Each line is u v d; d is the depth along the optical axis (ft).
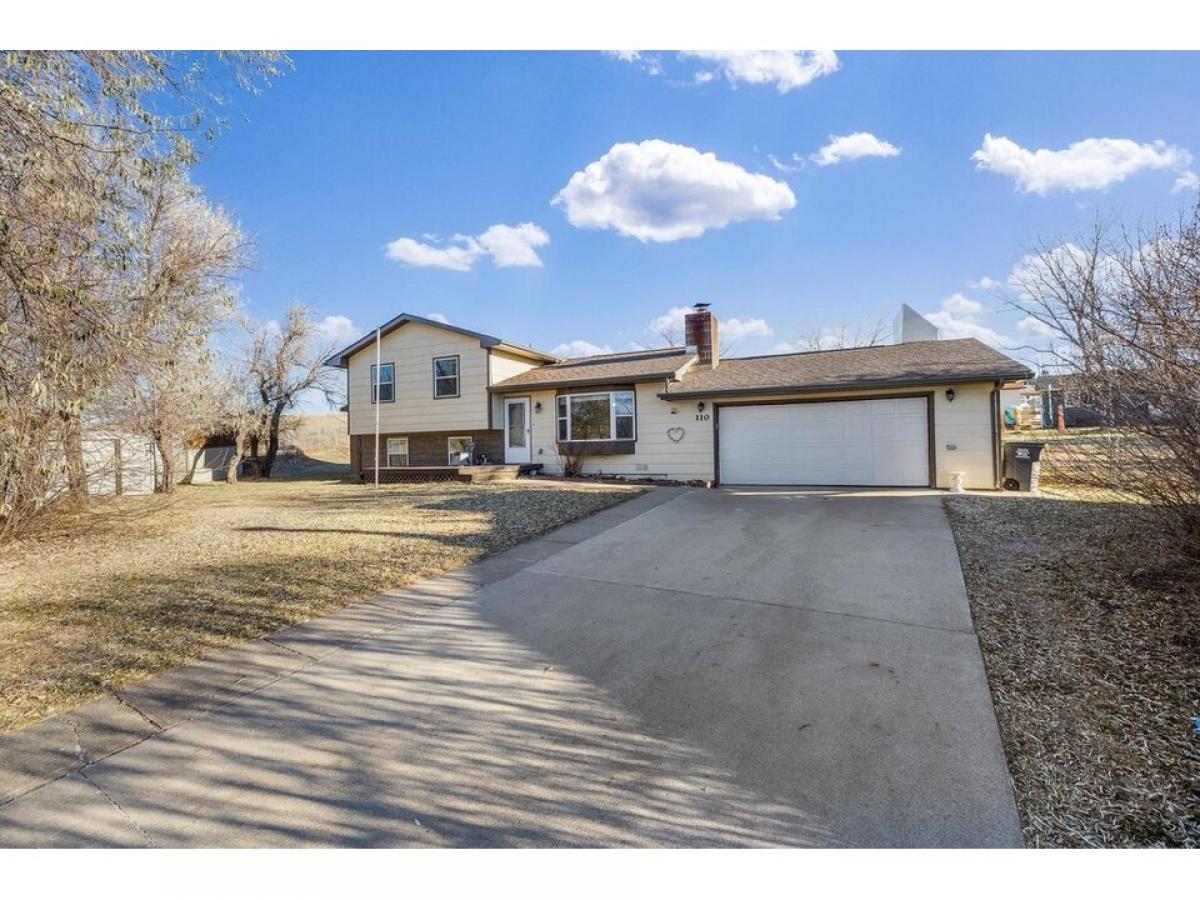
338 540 25.64
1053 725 9.49
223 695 11.37
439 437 58.95
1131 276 14.29
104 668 12.61
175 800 8.21
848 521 26.68
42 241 15.85
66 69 14.83
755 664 12.24
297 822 7.77
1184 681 10.61
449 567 20.54
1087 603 14.55
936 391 38.86
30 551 25.40
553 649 13.41
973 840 7.18
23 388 17.63
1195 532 14.64
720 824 7.60
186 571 20.83
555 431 53.47
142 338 23.02
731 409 45.50
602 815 7.81
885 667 11.82
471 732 9.93
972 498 32.30
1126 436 15.17
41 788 8.48
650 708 10.62
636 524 27.45
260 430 72.33
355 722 10.32
